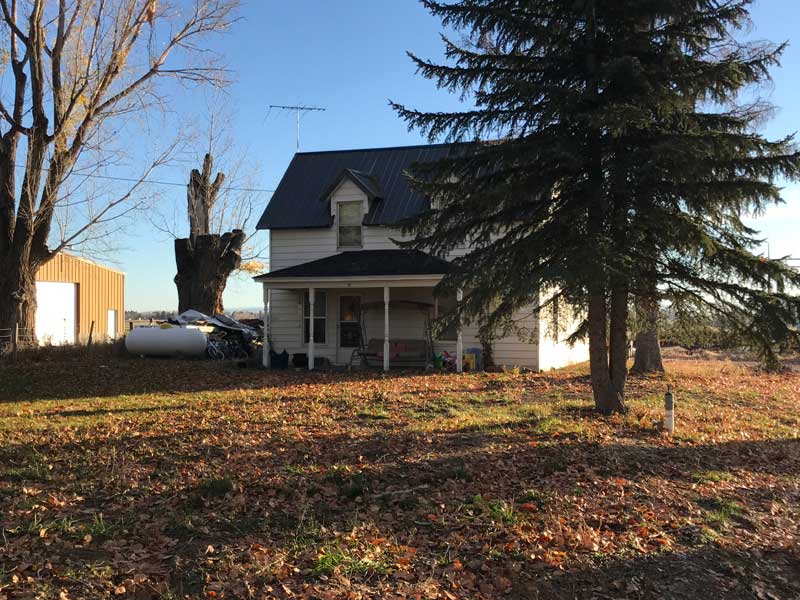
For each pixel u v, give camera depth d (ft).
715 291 30.30
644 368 59.93
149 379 52.37
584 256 26.94
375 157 72.23
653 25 29.09
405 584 14.56
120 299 119.24
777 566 16.42
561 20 30.27
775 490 22.59
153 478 22.26
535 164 30.83
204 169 90.94
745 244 30.63
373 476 22.56
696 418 35.45
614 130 26.16
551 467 23.86
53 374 53.62
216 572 14.88
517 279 29.86
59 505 19.13
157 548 16.26
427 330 63.31
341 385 47.78
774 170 26.71
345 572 14.98
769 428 33.58
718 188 27.53
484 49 31.60
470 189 32.24
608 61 28.14
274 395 42.52
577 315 36.09
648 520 18.98
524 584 14.83
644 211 29.14
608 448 26.81
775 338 27.96
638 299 33.58
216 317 80.79
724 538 17.90
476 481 22.35
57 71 63.36
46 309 101.50
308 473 22.75
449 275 33.68
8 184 63.41
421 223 34.06
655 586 15.01
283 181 72.38
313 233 67.36
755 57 29.04
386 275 56.90
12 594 13.37
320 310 67.77
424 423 32.12
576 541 17.13
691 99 28.12
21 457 24.75
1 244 63.36
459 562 15.76
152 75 69.00
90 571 14.70
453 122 31.32
